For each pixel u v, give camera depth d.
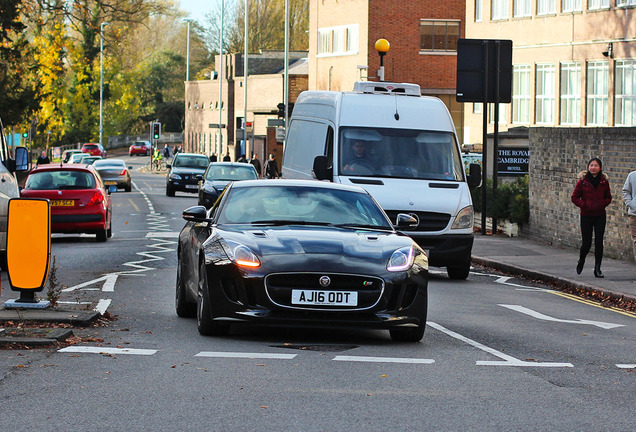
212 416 8.14
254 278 11.65
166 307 15.52
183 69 156.75
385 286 11.74
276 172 57.28
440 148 21.97
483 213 32.75
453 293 18.81
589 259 25.59
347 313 11.66
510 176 38.72
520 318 15.47
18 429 7.64
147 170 110.94
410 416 8.30
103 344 11.55
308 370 10.23
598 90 49.31
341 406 8.60
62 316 12.92
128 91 131.25
